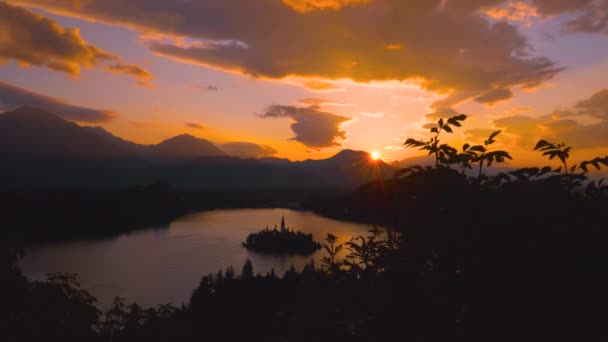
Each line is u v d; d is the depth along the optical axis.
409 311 3.82
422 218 3.96
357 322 4.18
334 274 4.91
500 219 3.54
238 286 46.12
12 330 9.26
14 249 11.68
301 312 4.89
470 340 3.49
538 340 3.27
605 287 3.19
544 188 3.62
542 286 3.31
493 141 3.95
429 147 4.12
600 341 3.11
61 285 10.33
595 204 3.44
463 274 3.70
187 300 76.31
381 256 4.22
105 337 11.23
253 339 23.81
